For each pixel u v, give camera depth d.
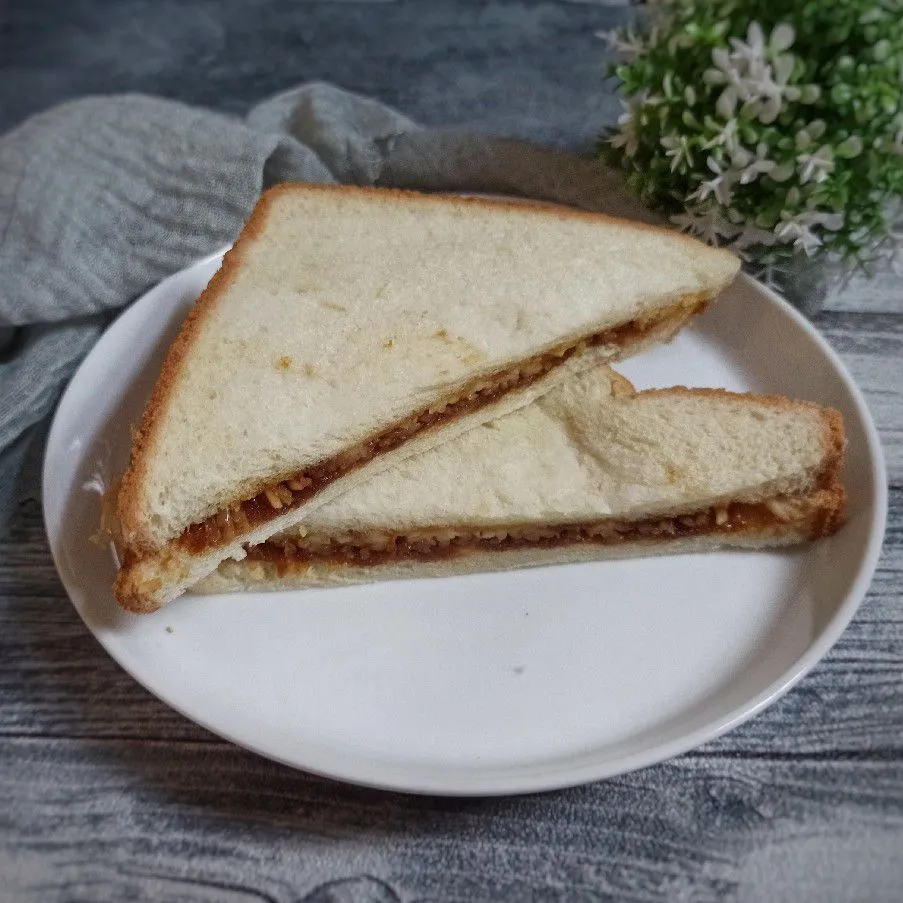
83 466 0.23
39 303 0.26
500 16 0.37
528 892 0.18
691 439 0.23
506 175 0.29
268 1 0.39
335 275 0.25
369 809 0.19
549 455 0.23
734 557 0.23
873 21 0.23
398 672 0.21
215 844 0.19
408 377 0.23
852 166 0.24
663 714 0.20
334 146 0.30
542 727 0.20
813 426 0.22
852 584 0.20
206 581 0.22
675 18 0.25
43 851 0.19
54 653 0.21
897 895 0.18
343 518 0.22
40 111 0.34
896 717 0.20
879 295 0.27
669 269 0.25
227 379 0.23
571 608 0.22
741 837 0.18
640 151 0.27
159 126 0.28
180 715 0.20
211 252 0.27
